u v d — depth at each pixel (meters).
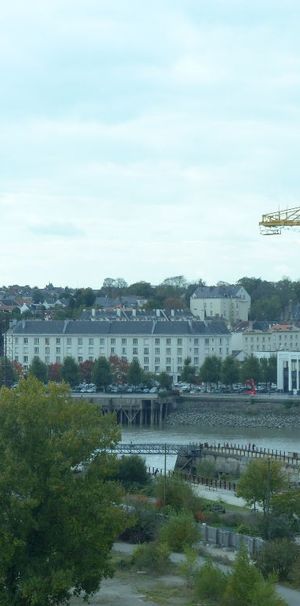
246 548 162.75
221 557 180.38
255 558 175.12
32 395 148.88
